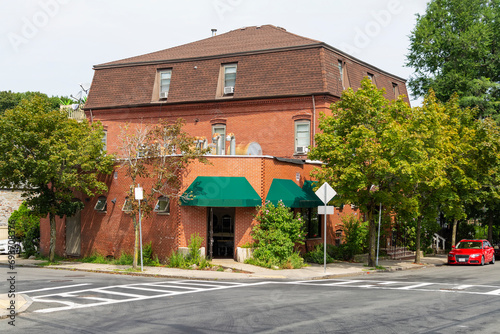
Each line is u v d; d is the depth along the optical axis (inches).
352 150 959.0
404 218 1189.1
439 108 1180.5
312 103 1283.2
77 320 437.7
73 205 1090.1
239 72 1369.3
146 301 540.4
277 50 1341.0
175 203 968.3
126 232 1064.2
